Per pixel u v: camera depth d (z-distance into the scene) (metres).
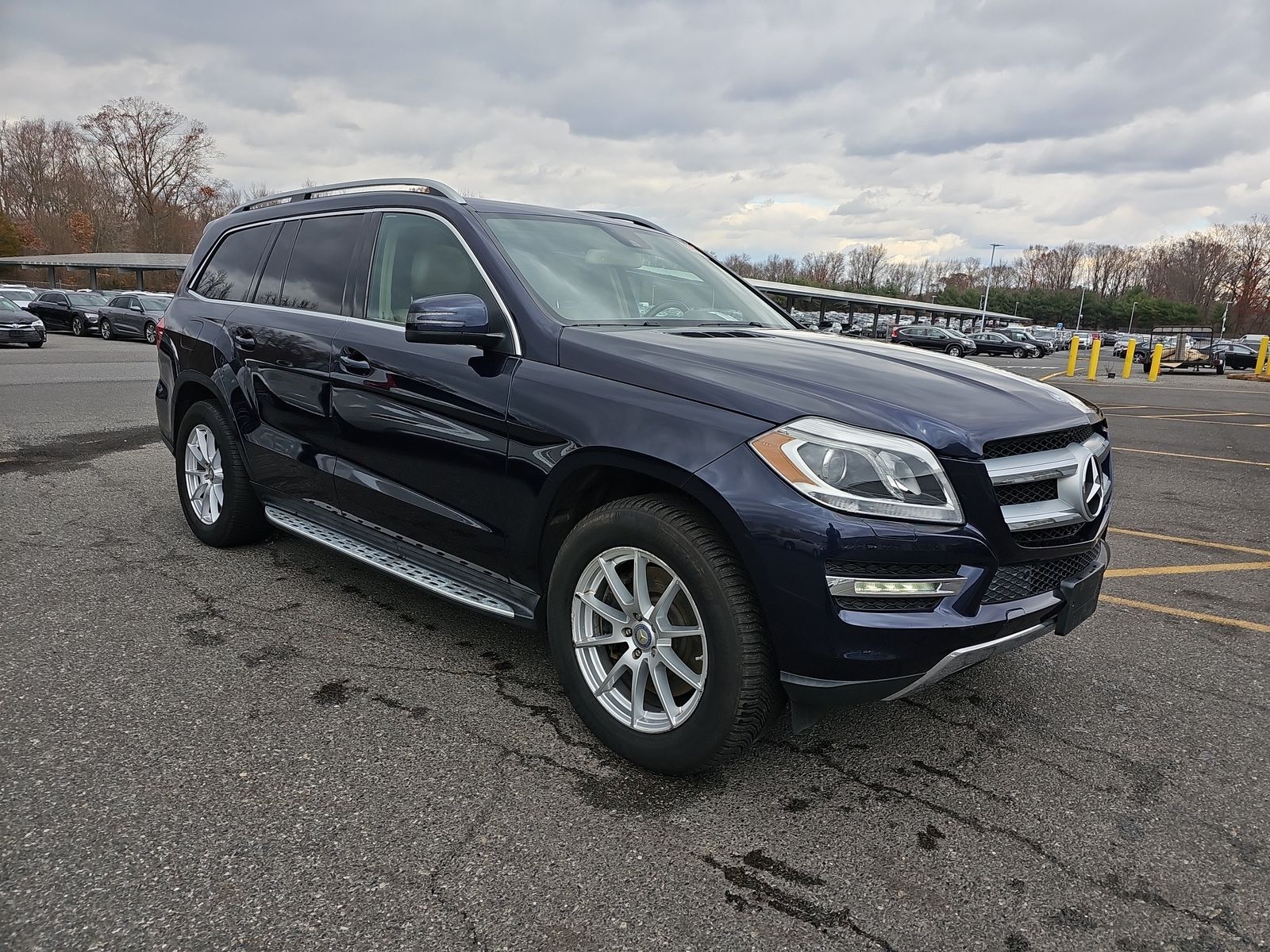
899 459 2.29
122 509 5.31
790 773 2.67
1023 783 2.67
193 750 2.62
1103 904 2.12
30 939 1.83
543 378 2.79
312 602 3.85
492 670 3.25
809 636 2.26
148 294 26.86
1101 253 141.88
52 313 30.00
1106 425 3.11
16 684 2.97
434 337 2.79
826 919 2.03
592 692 2.71
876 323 63.19
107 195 86.25
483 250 3.15
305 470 3.77
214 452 4.46
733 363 2.66
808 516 2.24
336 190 4.01
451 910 1.99
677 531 2.42
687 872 2.17
